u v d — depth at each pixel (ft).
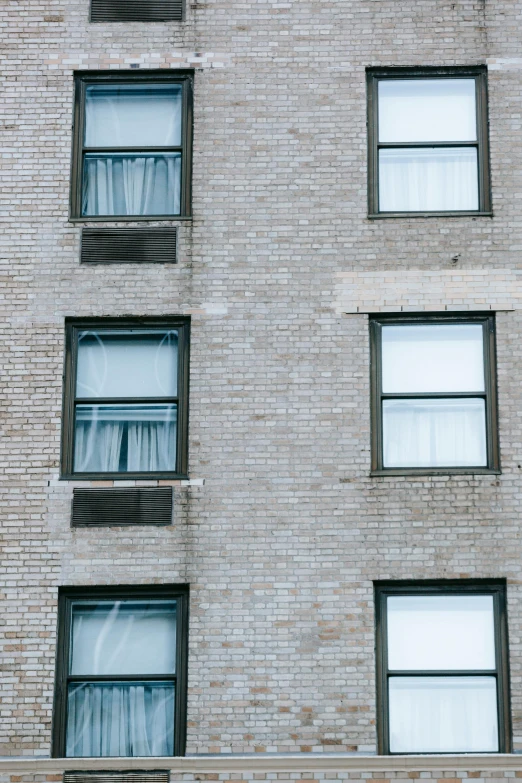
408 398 64.54
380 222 66.23
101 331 65.82
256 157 67.31
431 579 61.36
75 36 69.62
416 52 68.80
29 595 61.67
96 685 61.46
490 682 60.90
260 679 60.29
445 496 62.34
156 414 64.90
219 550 61.98
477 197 67.41
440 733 60.39
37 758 59.52
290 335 64.75
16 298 65.67
